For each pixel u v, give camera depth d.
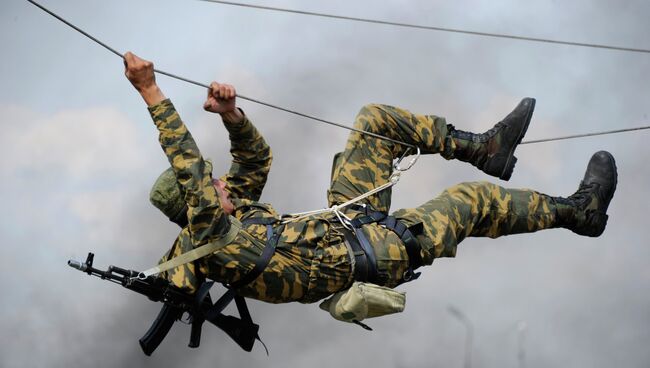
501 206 13.09
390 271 12.28
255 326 12.52
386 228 12.43
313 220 12.34
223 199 12.35
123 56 11.45
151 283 11.85
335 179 13.02
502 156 13.56
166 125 11.54
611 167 13.98
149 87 11.59
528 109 13.48
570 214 13.62
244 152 12.82
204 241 11.69
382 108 13.31
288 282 12.03
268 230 12.12
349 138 13.26
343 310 11.88
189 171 11.50
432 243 12.52
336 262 12.12
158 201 12.37
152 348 12.27
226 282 12.09
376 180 13.04
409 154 13.47
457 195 13.02
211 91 12.11
